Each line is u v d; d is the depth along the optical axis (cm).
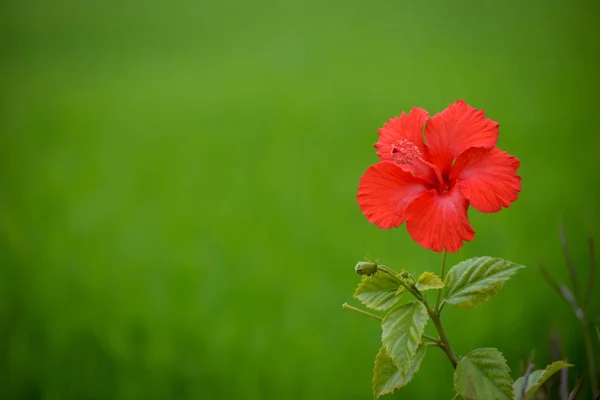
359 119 379
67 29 883
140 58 702
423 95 402
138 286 193
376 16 781
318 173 293
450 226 73
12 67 674
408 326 72
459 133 75
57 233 238
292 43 704
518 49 486
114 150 367
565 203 207
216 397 146
